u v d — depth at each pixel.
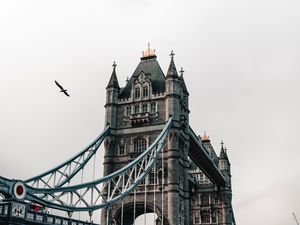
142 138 72.19
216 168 103.50
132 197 68.94
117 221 68.12
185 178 72.31
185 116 78.62
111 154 72.50
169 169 67.75
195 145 85.69
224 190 117.19
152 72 79.38
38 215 33.97
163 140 67.12
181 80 82.19
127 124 74.19
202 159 94.50
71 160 61.62
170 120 70.25
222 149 124.31
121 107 76.19
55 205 40.38
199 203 117.69
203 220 115.81
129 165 58.84
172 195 65.88
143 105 74.88
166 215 65.38
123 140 73.31
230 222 116.38
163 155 69.31
